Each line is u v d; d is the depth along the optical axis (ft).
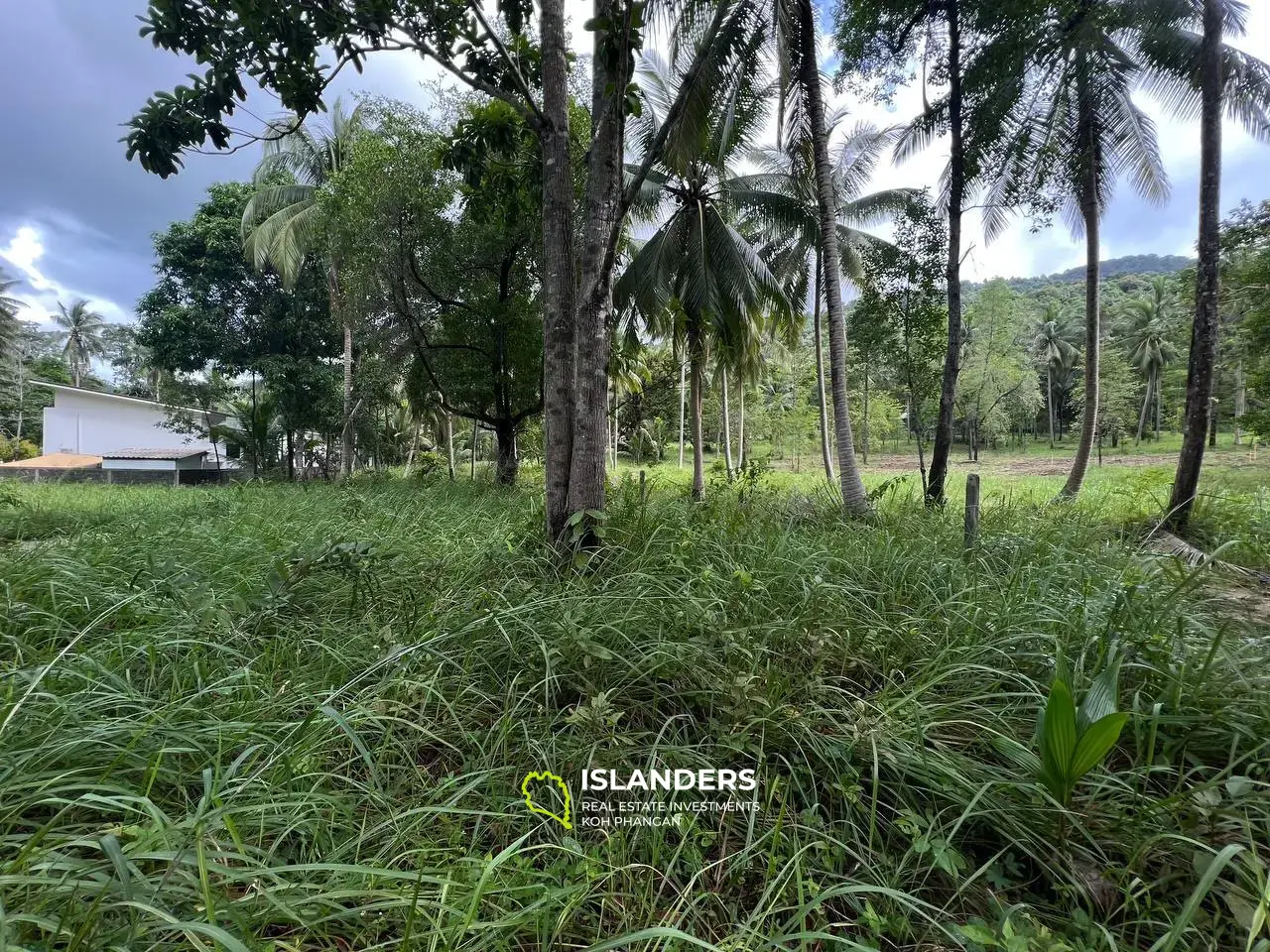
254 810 5.33
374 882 4.94
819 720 7.36
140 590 10.90
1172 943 4.17
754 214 39.04
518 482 41.37
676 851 5.50
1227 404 94.73
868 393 97.09
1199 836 5.65
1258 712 7.31
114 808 4.90
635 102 14.98
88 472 73.26
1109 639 8.46
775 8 24.56
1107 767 6.95
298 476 66.39
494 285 39.78
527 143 19.49
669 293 38.04
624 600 10.66
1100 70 27.73
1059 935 4.74
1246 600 12.76
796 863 5.13
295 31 12.70
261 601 10.21
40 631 9.14
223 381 68.59
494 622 9.30
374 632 9.44
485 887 4.82
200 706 7.39
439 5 13.94
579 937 4.98
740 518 16.34
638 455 91.35
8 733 6.02
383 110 34.55
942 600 11.35
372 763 6.26
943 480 27.02
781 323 43.19
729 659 8.84
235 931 4.45
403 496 29.50
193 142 13.33
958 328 26.63
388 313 39.24
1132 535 19.11
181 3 12.08
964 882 5.36
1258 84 25.03
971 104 26.86
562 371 15.84
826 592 10.99
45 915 4.08
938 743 6.95
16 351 111.14
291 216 50.90
